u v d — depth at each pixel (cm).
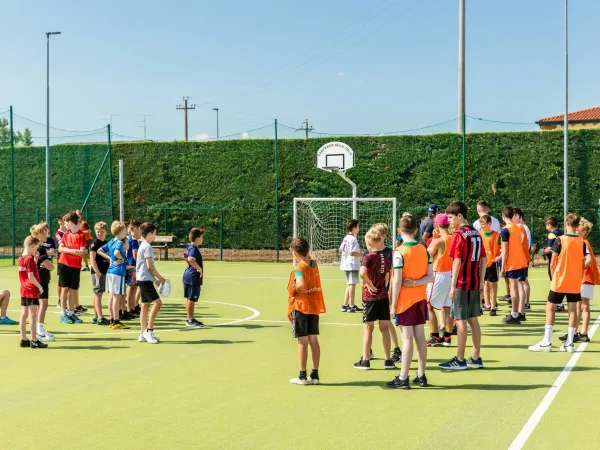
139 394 860
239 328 1371
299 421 741
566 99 2884
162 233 3431
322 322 1436
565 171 2856
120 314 1481
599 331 1317
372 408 789
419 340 889
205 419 750
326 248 3206
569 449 645
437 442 667
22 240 3338
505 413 766
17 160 3594
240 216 3312
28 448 657
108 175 3341
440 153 3125
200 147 3388
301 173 3269
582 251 1111
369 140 3203
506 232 1406
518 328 1362
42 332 1237
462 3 3372
